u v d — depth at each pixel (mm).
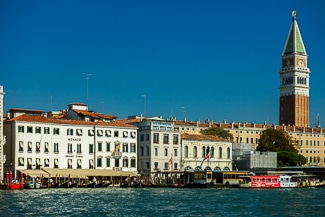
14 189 123875
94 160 148625
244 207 90000
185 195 113938
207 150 172125
